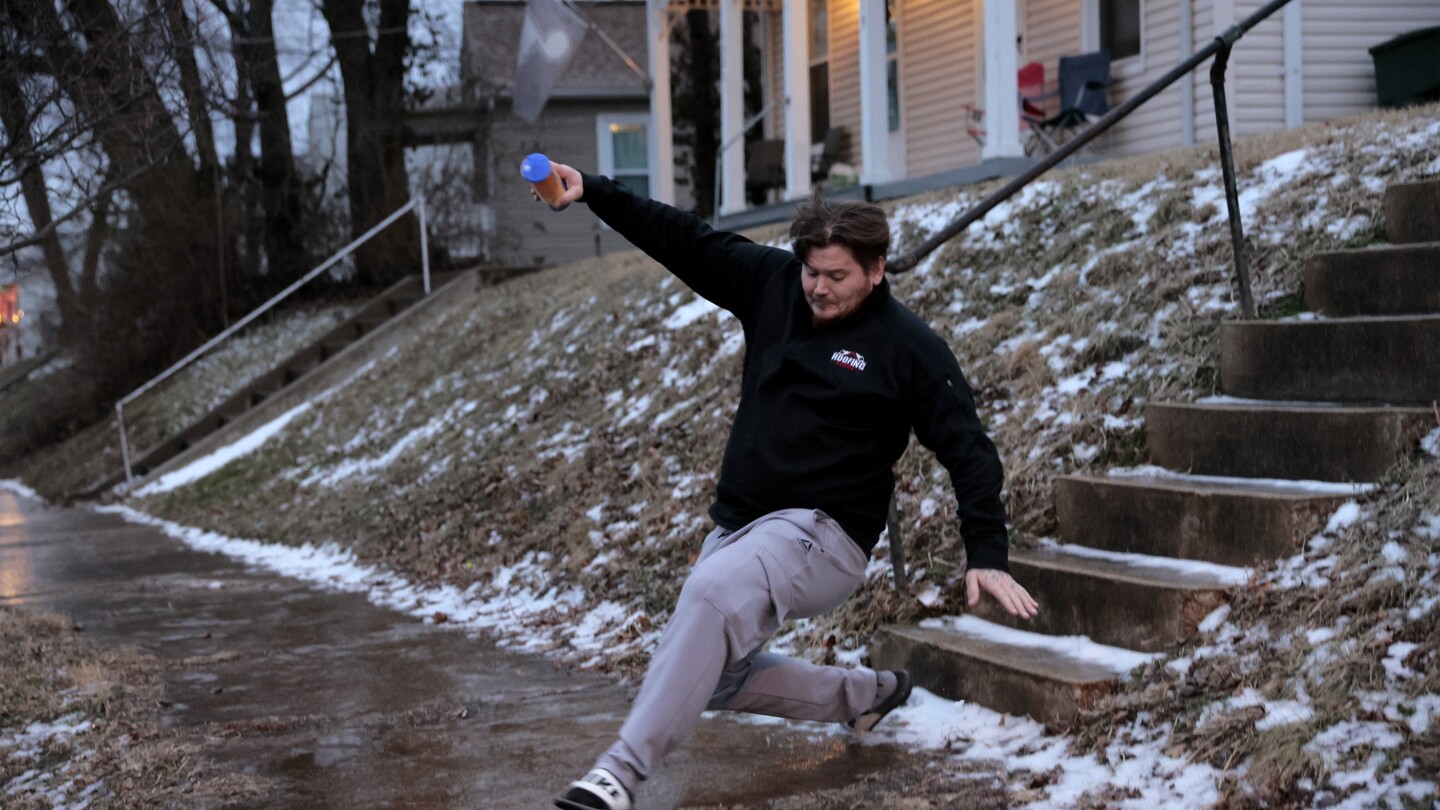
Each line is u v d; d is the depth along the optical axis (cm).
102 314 2173
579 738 446
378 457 1186
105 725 490
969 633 464
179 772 426
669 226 347
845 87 1722
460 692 522
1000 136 1096
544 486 852
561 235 2312
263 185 2058
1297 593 388
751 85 2269
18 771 443
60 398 2427
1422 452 419
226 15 1855
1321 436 446
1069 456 536
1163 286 608
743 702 370
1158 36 1169
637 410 893
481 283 1694
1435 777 297
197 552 1078
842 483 321
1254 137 776
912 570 514
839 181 1440
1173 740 354
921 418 317
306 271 2066
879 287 323
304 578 885
